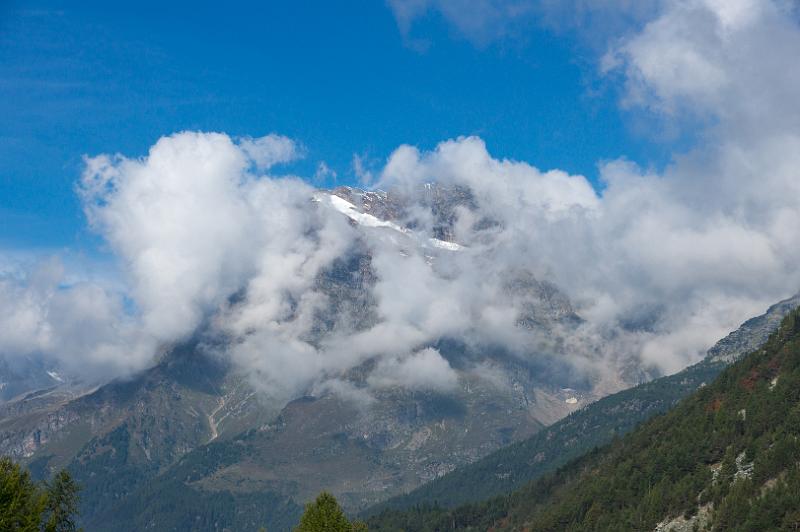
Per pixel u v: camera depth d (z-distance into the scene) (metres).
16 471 138.38
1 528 130.88
